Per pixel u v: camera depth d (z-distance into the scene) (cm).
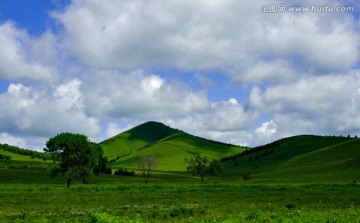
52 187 7794
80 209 4022
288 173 16625
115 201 5025
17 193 6562
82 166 9306
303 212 2998
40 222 2800
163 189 7406
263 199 5062
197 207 3978
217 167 14462
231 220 2538
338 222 2378
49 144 9306
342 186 7594
